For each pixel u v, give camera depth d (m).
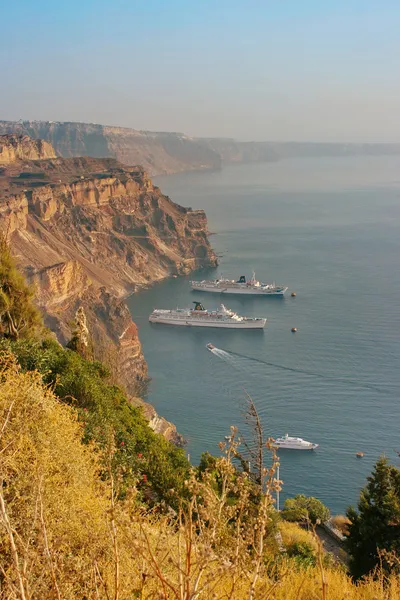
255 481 12.44
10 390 13.45
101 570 7.90
